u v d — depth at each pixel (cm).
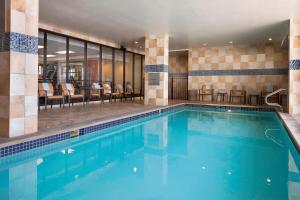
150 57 877
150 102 881
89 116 562
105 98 1010
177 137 486
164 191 237
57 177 276
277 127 589
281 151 382
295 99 641
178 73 1381
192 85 1195
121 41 993
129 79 1188
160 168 304
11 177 275
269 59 1034
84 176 279
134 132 533
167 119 709
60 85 780
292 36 638
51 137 382
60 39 803
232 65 1103
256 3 530
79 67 883
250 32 807
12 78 346
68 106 797
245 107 888
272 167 307
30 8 367
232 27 740
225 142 442
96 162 331
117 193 232
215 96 1141
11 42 341
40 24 720
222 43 1024
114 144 431
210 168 304
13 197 223
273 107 847
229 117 752
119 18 656
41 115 569
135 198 221
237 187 245
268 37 888
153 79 873
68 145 414
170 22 691
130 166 314
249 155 360
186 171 294
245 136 491
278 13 598
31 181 264
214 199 218
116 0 521
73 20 682
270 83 1034
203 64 1165
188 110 919
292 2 522
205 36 876
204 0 515
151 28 764
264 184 254
